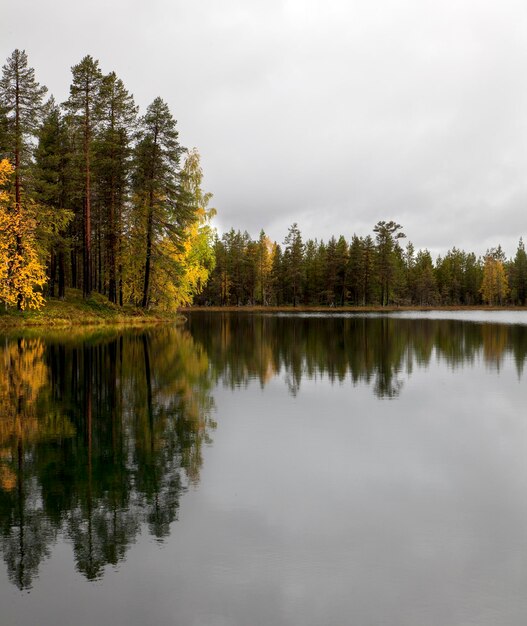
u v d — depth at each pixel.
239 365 21.33
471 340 33.41
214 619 5.04
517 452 10.13
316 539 6.61
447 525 7.02
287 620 5.02
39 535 6.78
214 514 7.35
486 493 8.12
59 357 21.92
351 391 16.12
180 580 5.71
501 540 6.61
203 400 14.70
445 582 5.67
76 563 6.09
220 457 9.81
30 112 36.53
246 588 5.55
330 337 35.25
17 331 32.12
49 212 37.16
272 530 6.85
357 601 5.32
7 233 33.72
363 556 6.21
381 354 25.53
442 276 136.62
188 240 49.19
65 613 5.15
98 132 42.12
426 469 9.17
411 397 15.24
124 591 5.52
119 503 7.74
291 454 9.99
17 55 35.84
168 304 49.28
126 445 10.55
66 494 8.09
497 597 5.40
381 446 10.48
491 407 13.96
